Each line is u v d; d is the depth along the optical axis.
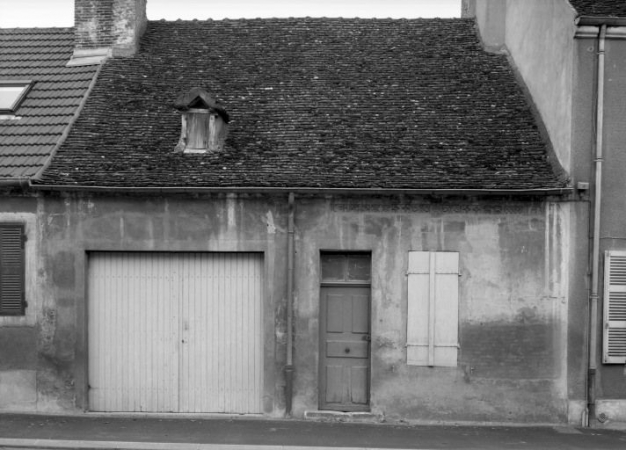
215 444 9.02
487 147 11.03
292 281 10.54
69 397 10.64
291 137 11.36
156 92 12.47
